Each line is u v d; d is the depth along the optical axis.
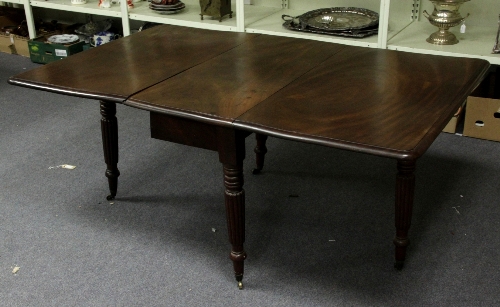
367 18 3.49
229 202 1.88
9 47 4.51
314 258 2.16
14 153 2.98
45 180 2.72
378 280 2.04
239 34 2.65
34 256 2.20
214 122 1.71
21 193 2.62
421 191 2.57
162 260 2.17
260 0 4.06
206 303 1.95
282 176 2.73
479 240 2.23
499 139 2.98
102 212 2.48
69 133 3.21
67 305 1.95
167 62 2.25
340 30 3.29
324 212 2.45
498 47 2.95
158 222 2.40
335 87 1.97
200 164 2.86
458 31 3.35
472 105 2.96
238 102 1.84
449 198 2.52
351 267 2.11
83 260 2.17
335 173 2.74
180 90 1.94
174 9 3.88
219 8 3.63
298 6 3.96
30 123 3.33
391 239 2.26
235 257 1.96
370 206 2.48
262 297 1.97
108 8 4.05
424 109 1.77
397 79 2.04
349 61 2.26
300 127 1.64
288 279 2.05
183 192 2.62
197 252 2.21
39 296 1.99
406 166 1.86
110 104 2.36
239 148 1.80
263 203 2.52
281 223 2.38
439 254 2.16
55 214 2.46
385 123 1.67
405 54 2.34
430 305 1.91
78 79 2.04
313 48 2.43
